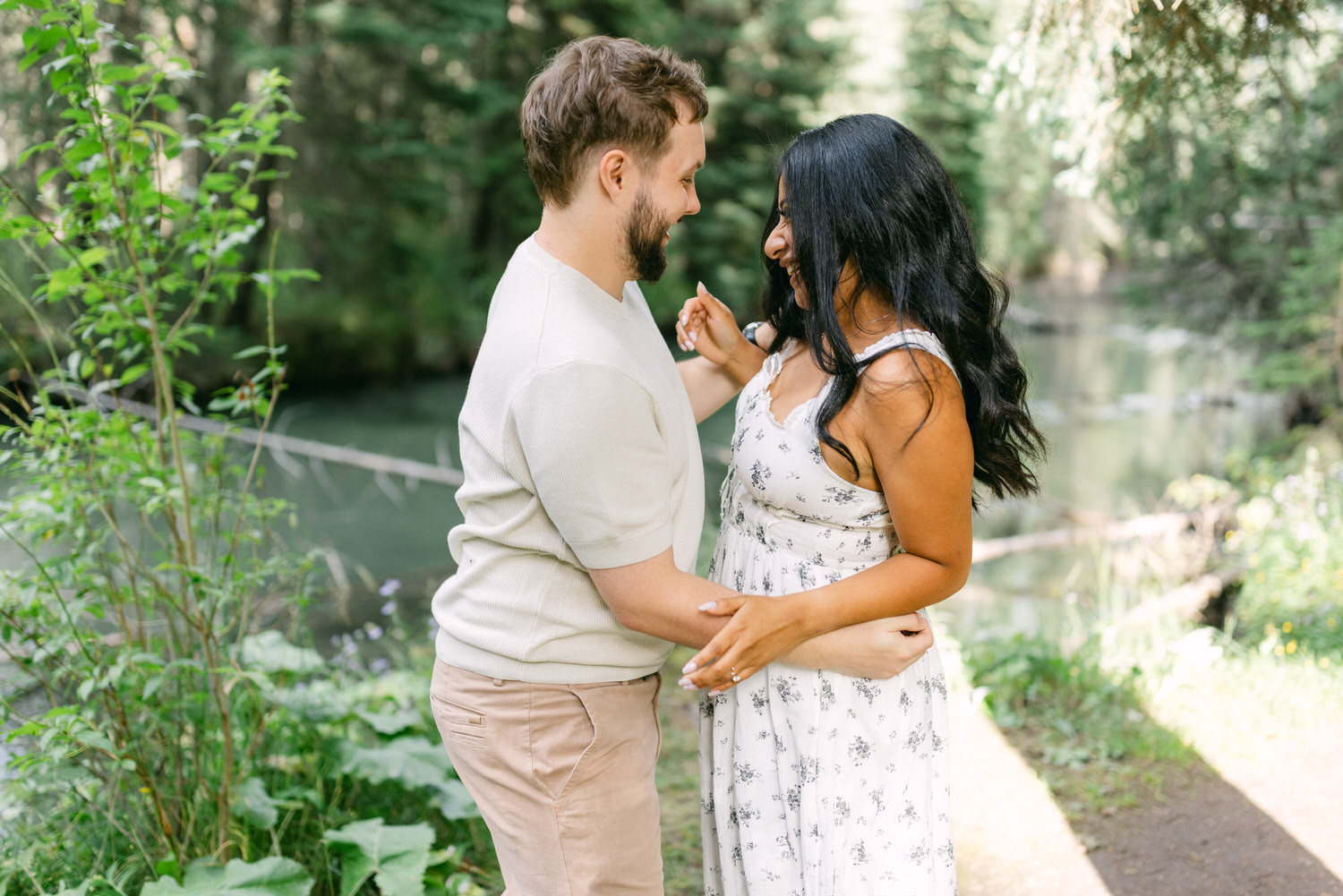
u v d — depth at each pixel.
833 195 1.53
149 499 2.28
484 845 2.59
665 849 2.69
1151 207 8.18
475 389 1.54
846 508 1.58
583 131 1.44
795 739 1.62
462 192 19.41
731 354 1.95
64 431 2.23
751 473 1.65
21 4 1.96
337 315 15.72
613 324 1.51
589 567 1.48
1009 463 1.63
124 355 2.38
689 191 1.52
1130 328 23.14
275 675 2.81
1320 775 2.83
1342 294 7.12
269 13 13.99
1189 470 9.73
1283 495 5.60
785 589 1.63
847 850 1.61
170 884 2.02
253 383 2.39
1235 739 3.08
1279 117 6.28
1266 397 12.84
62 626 2.18
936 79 23.73
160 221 2.29
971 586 5.87
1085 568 6.16
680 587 1.46
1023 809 2.81
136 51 2.13
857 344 1.57
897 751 1.63
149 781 2.22
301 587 2.70
